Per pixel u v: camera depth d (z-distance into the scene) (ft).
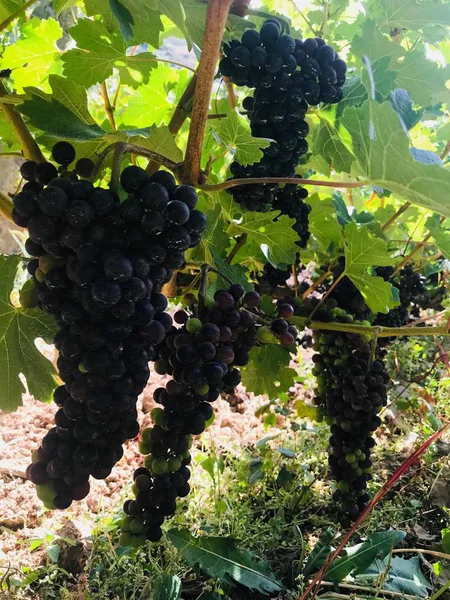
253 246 1.89
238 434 2.53
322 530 1.94
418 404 2.43
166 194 0.87
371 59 1.53
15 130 1.19
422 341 3.03
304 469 2.17
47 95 1.10
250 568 1.64
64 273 0.91
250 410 2.74
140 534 1.23
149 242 0.90
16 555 1.71
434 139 2.34
